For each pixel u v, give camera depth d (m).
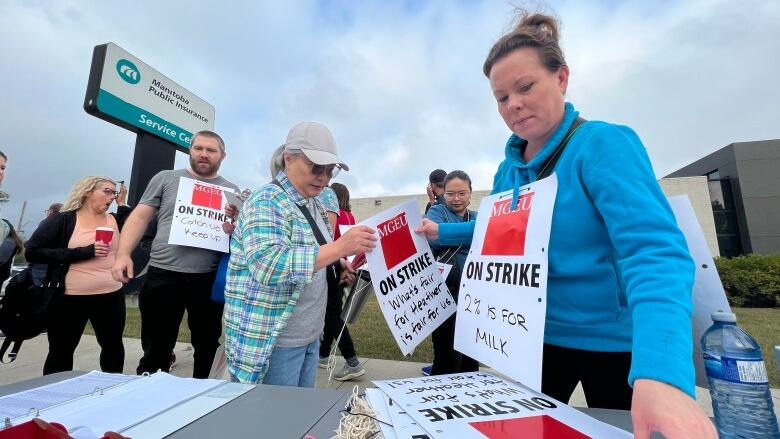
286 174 1.50
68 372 1.11
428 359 3.71
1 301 2.29
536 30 1.01
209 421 0.74
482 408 0.76
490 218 1.16
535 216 0.95
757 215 15.63
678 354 0.53
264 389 0.94
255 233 1.26
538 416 0.72
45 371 2.24
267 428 0.71
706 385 0.93
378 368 3.31
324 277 1.59
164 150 6.64
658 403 0.51
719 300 0.91
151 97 6.29
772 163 15.85
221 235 2.36
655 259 0.64
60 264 2.26
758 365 0.66
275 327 1.30
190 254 2.33
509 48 0.98
